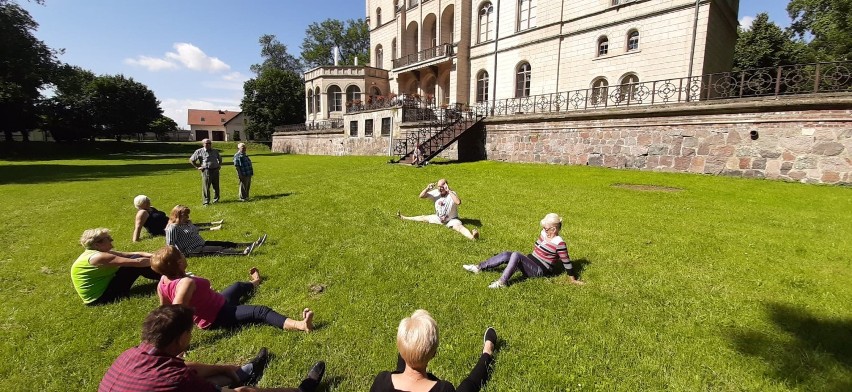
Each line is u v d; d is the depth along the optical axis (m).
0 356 3.39
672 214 7.79
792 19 33.19
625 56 20.81
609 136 15.33
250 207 9.62
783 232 6.43
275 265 5.38
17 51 35.88
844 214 7.56
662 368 3.05
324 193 11.18
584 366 3.09
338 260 5.49
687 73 18.55
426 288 4.55
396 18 38.12
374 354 3.31
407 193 10.78
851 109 10.29
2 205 11.20
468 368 3.12
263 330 3.70
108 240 4.52
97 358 3.39
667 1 18.98
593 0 22.00
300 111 60.34
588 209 8.33
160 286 3.77
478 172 14.62
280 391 2.74
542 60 24.94
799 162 11.16
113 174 20.23
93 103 54.97
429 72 34.09
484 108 28.12
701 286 4.45
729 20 20.73
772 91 13.16
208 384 2.48
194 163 10.11
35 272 5.46
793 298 4.12
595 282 4.63
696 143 13.09
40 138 62.22
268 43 68.69
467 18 30.00
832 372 2.95
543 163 17.47
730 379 2.92
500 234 6.67
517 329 3.64
